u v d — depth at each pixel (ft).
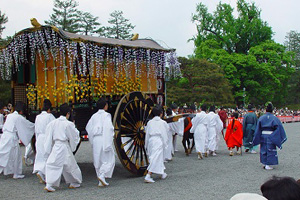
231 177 24.27
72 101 23.73
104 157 21.93
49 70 25.46
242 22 145.38
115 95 27.22
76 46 22.94
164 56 30.48
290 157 33.86
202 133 33.53
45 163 22.54
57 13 115.55
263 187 7.27
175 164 30.27
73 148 21.35
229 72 120.78
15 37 25.70
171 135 31.96
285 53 143.74
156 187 21.40
